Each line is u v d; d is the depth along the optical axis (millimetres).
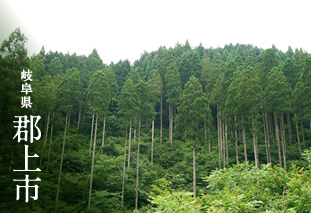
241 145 33719
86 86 46250
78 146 32312
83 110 44125
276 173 7535
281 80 30141
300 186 6246
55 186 21844
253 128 25516
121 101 29531
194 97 27406
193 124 25656
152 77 44188
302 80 30172
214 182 7863
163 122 45688
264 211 6109
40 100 24062
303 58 38406
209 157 31812
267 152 29250
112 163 27969
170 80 41812
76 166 27125
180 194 5930
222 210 5578
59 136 33531
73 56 53031
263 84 36594
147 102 32938
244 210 5785
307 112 28594
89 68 51812
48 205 19172
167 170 29359
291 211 5355
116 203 21797
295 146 32469
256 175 7734
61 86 27375
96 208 20922
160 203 5805
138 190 24109
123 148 34812
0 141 13148
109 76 43000
